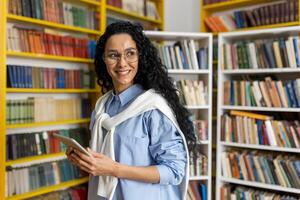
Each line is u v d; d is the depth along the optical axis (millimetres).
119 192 1266
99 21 2814
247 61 2691
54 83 2504
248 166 2670
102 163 1145
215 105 3104
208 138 2762
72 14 2623
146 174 1173
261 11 2891
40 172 2389
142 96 1312
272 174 2553
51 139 2492
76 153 1184
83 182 2680
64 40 2555
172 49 2764
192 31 3631
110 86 1625
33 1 2322
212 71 2967
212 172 3053
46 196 2445
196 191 2805
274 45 2562
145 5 3340
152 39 2949
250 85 2684
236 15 3084
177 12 3674
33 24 2479
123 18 3229
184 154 1277
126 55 1293
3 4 2076
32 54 2299
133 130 1258
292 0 2812
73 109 2684
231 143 2730
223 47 2801
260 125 2617
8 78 2189
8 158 2189
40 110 2414
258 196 2596
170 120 1264
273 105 2564
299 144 2443
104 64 1523
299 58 2434
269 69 2555
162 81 1383
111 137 1285
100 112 1467
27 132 2418
